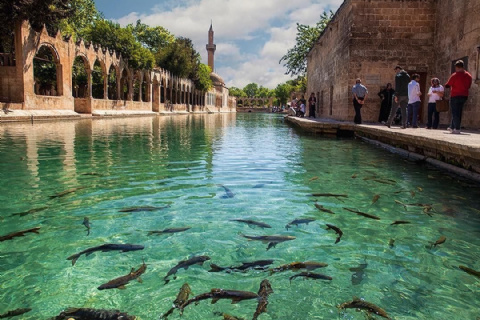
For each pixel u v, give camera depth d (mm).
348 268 3543
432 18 17625
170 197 5750
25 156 9070
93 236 4207
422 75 18125
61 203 5367
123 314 2725
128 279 3260
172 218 4809
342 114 20266
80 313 2730
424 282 3309
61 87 26312
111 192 5969
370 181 7023
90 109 29156
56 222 4621
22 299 2965
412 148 10016
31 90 22844
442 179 7215
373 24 18000
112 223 4605
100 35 37094
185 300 2934
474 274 3438
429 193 6191
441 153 8438
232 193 6027
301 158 9711
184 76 59500
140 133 16172
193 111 65750
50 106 24766
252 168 8203
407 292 3146
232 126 24500
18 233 4203
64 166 7977
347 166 8594
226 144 12797
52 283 3215
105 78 32906
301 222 4730
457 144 7184
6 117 19594
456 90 9836
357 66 18281
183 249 3904
